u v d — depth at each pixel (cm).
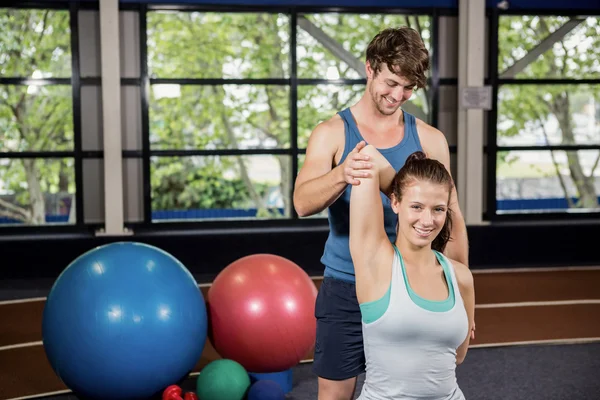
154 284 363
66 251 820
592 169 937
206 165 877
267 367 398
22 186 848
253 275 398
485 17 884
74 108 827
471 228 877
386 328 216
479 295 703
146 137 839
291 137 874
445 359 221
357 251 222
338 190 227
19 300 703
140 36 830
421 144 260
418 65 231
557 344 531
